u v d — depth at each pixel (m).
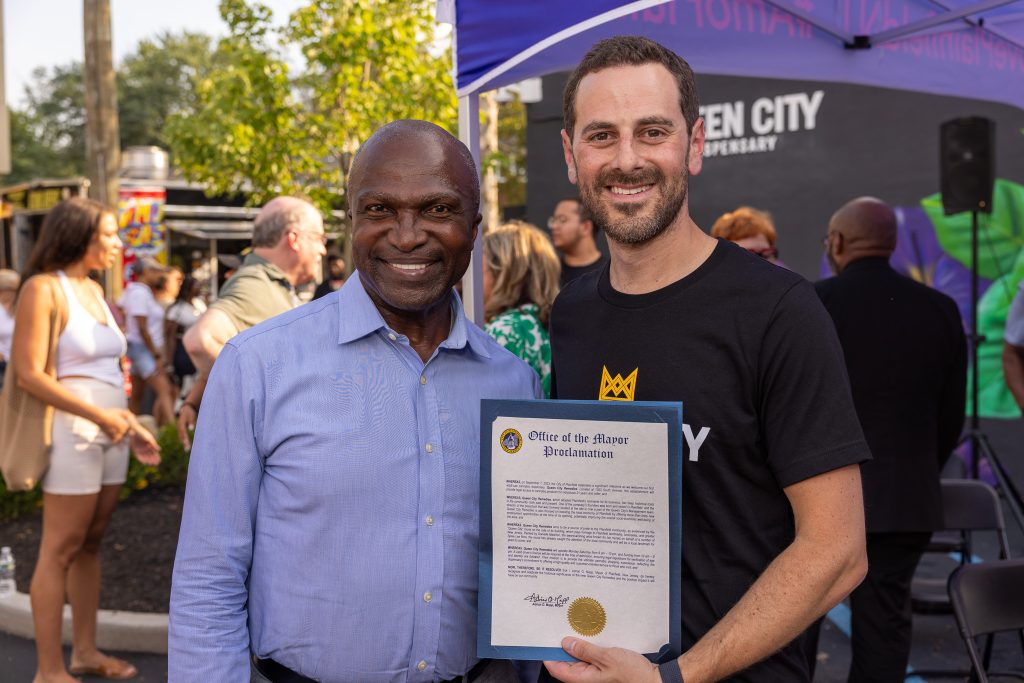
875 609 3.42
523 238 3.38
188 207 15.60
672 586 1.61
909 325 3.41
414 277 1.71
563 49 3.11
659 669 1.59
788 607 1.58
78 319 3.66
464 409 1.83
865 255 3.54
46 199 16.97
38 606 3.72
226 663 1.65
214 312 3.57
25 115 41.12
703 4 3.36
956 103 7.63
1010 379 4.75
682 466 1.72
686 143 1.78
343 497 1.68
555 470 1.65
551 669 1.65
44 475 3.69
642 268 1.81
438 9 2.81
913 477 3.38
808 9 3.57
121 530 6.02
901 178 7.98
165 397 9.48
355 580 1.68
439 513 1.75
